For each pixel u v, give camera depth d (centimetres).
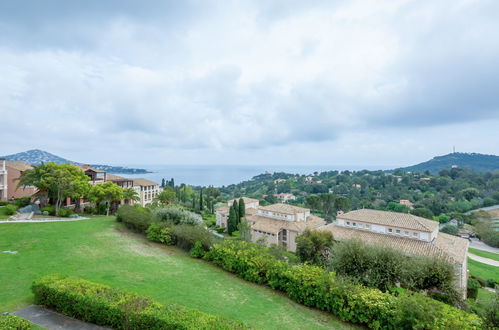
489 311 1048
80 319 914
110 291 962
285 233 4581
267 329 1025
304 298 1283
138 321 831
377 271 1662
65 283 998
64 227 2545
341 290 1185
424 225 3111
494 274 4012
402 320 1019
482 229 7312
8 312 943
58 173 3372
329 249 2856
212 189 14050
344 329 1091
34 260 1562
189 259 1888
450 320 953
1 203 3466
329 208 9275
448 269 1700
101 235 2323
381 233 3375
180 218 2631
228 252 1720
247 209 6562
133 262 1678
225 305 1198
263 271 1520
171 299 1182
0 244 1856
